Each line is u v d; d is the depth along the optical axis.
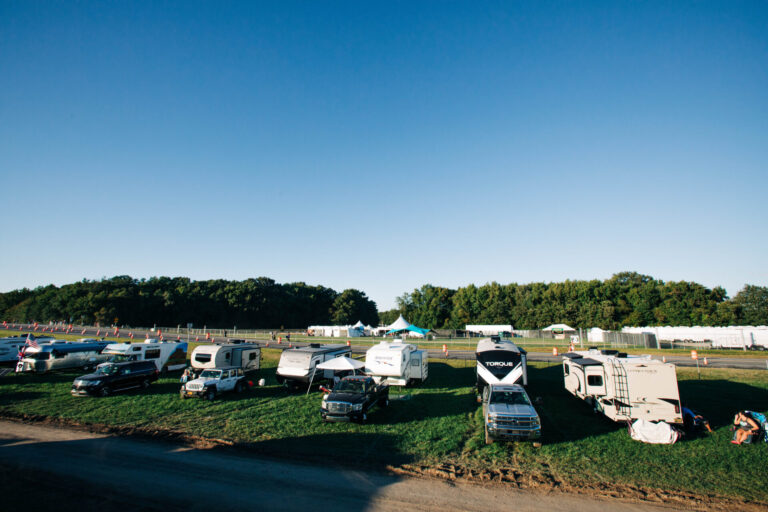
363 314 133.25
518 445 13.34
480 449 12.98
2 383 23.91
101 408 18.06
